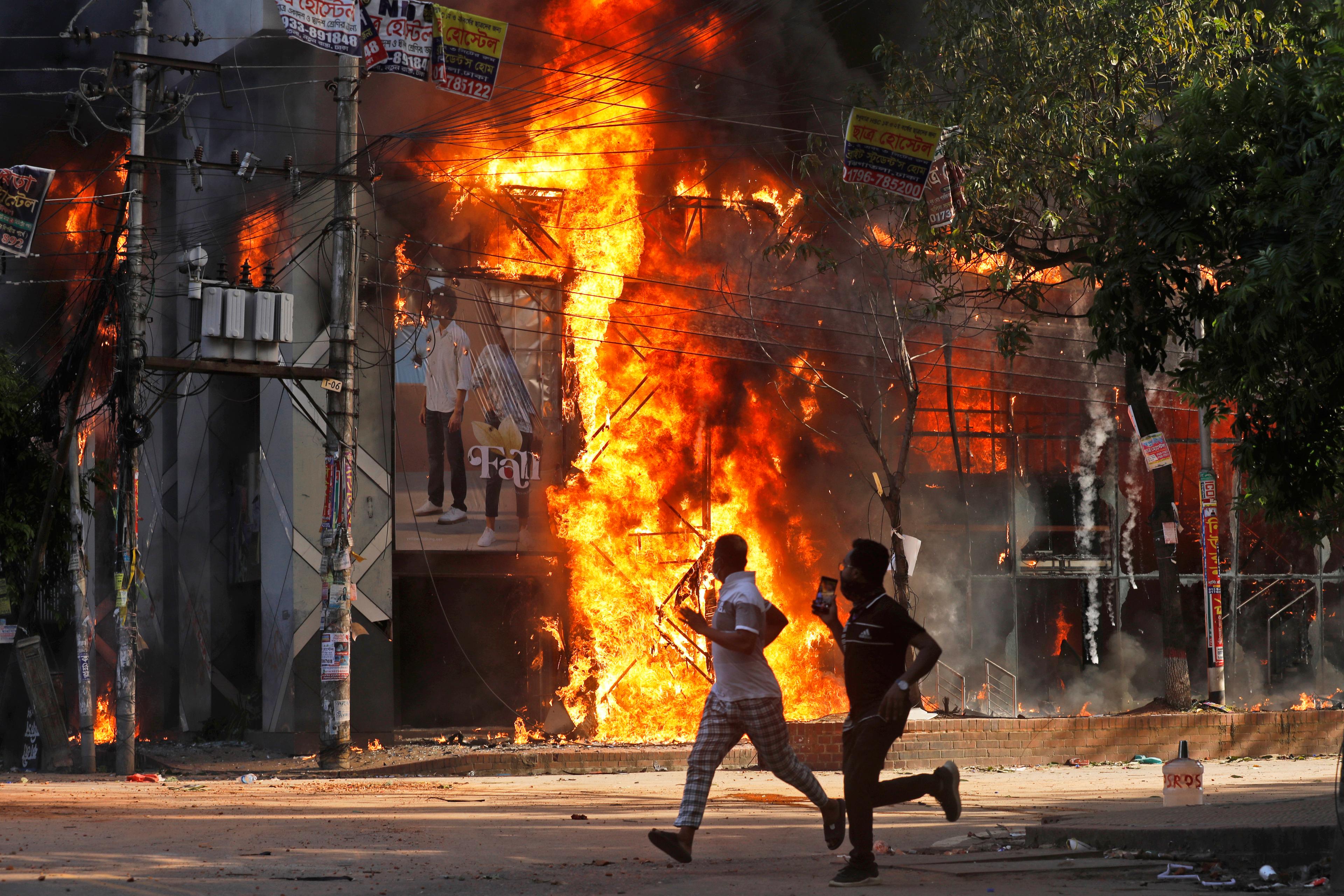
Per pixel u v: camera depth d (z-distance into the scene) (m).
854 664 20.12
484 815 33.53
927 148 49.69
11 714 68.69
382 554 74.62
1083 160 63.62
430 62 46.41
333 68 70.25
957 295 72.00
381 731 73.56
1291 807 26.45
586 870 21.31
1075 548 90.50
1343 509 47.84
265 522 75.38
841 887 18.83
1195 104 36.00
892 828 31.16
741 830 30.09
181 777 58.91
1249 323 33.34
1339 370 32.72
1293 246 31.64
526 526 79.31
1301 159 33.03
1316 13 37.62
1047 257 71.31
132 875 19.55
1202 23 65.25
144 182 69.31
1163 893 18.50
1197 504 94.88
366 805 37.09
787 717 84.69
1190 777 31.20
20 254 56.75
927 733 64.44
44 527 63.00
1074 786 49.88
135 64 60.47
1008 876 20.44
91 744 62.81
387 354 75.81
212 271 82.62
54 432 68.50
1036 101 62.72
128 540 60.03
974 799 41.91
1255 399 35.56
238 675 80.25
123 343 59.62
